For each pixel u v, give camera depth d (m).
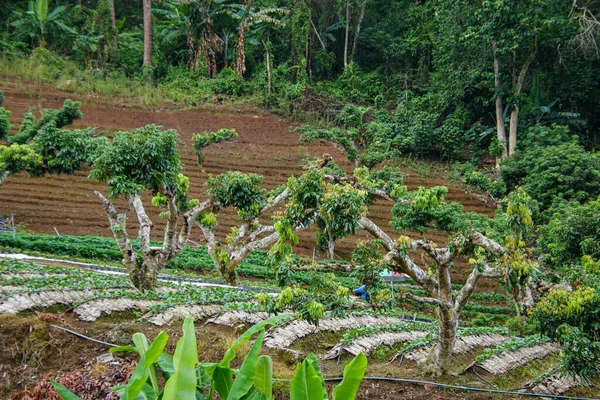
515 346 12.84
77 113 17.86
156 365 6.18
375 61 42.69
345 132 25.78
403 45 39.81
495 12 27.27
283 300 8.61
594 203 14.95
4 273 12.57
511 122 30.17
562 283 9.92
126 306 11.06
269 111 34.12
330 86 38.31
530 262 8.68
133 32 40.09
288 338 11.09
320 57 39.31
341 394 5.13
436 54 35.78
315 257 22.17
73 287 11.58
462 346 12.74
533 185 24.81
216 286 15.67
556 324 8.70
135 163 10.51
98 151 11.39
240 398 5.34
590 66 31.36
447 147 31.62
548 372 11.13
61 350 8.53
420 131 31.23
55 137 12.59
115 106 30.62
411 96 36.94
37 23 33.81
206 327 10.98
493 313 19.16
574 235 13.98
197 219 12.99
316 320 8.62
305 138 25.47
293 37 37.16
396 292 9.10
